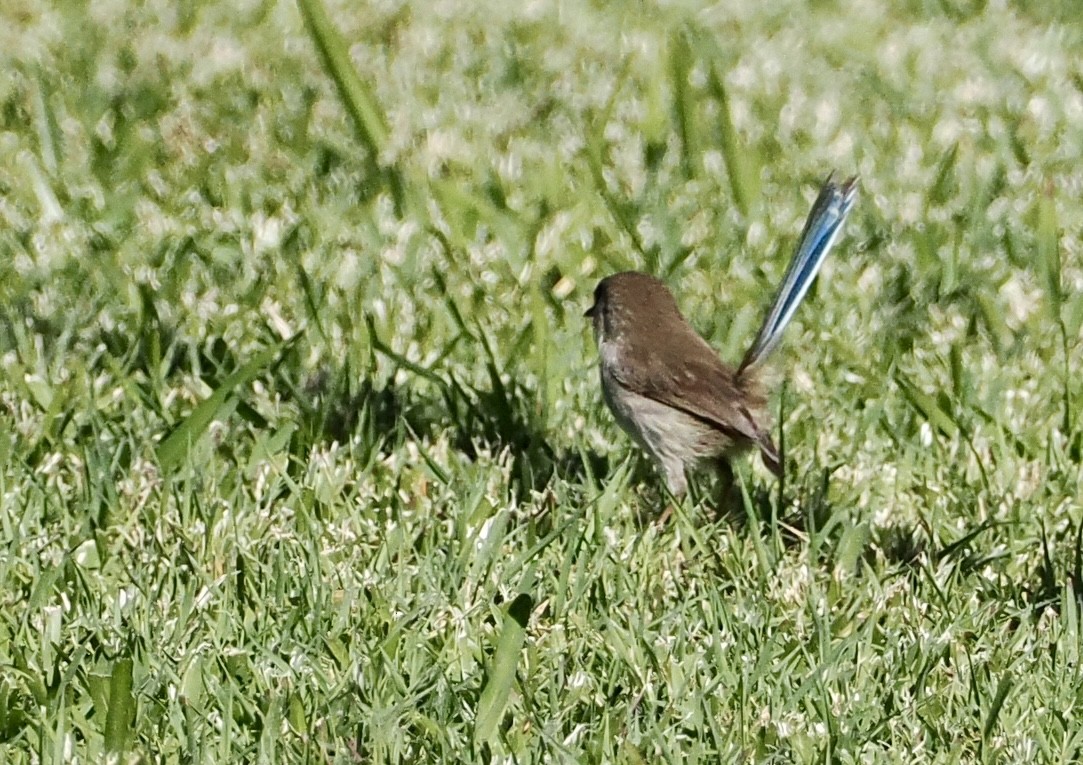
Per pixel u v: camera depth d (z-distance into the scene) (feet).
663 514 35.78
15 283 45.14
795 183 56.59
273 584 30.76
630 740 26.73
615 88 63.00
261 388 40.22
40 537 32.19
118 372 38.60
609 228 52.13
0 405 38.47
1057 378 44.06
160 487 34.91
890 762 26.89
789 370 43.19
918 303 48.01
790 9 77.30
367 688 27.68
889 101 65.36
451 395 39.93
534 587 31.50
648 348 37.40
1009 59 71.00
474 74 65.46
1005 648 30.48
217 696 26.94
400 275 47.21
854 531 34.01
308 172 54.39
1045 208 48.42
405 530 33.12
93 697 26.61
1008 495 37.78
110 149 54.44
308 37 67.67
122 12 69.36
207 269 47.16
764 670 28.63
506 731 26.96
